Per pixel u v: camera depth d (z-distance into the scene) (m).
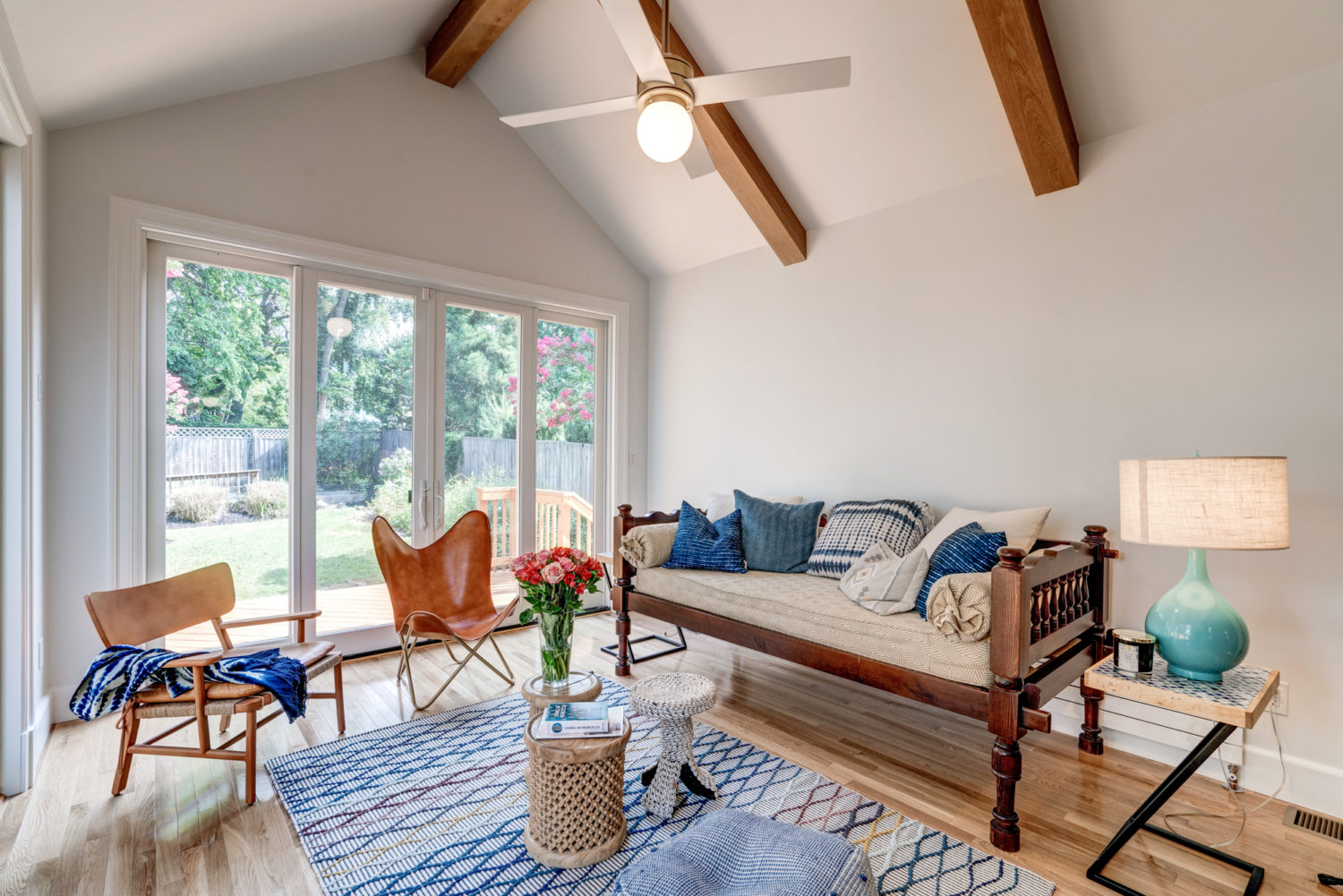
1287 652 2.24
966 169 3.06
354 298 3.60
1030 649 2.01
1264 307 2.29
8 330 2.17
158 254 3.00
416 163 3.72
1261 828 2.05
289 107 3.26
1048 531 2.83
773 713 2.88
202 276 3.13
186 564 3.08
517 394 4.29
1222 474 1.80
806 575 3.29
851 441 3.61
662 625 4.33
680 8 2.99
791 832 1.40
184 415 3.07
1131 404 2.60
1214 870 1.83
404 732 2.66
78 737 2.56
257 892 1.69
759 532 3.45
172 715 2.11
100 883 1.71
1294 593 2.23
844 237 3.64
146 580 2.94
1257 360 2.30
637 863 1.35
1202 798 2.23
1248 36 2.21
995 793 2.22
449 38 3.46
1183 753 2.42
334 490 3.53
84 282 2.71
